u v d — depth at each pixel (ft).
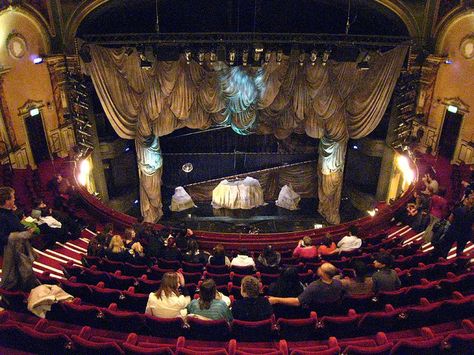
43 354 16.53
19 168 49.52
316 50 51.03
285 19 54.19
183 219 67.72
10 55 47.29
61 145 57.00
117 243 29.22
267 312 18.34
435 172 51.60
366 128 59.72
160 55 50.24
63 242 34.99
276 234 47.44
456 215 27.96
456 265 25.73
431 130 56.80
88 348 15.88
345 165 71.10
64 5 50.19
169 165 70.03
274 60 54.08
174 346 16.96
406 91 56.59
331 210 67.26
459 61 51.26
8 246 19.67
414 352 15.79
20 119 50.01
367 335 19.15
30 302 18.75
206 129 66.59
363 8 53.01
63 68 53.72
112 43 50.08
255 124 60.29
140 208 68.39
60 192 45.09
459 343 15.78
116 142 64.23
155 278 27.30
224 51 51.70
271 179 71.77
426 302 20.02
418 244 31.76
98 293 21.85
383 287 20.90
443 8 51.03
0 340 16.70
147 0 52.26
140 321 18.72
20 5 46.70
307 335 18.79
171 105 57.41
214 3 53.16
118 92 55.52
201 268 29.35
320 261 30.58
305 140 68.69
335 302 19.89
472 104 50.42
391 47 54.60
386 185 65.10
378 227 44.88
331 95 56.90
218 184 71.00
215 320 17.53
